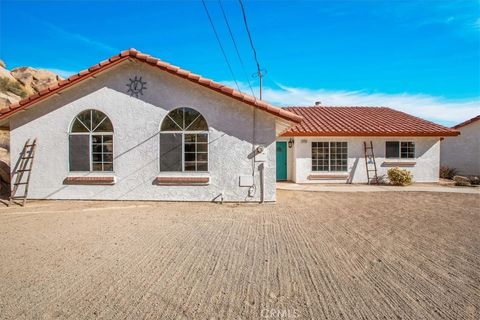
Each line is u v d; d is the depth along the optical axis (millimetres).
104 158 10195
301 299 3525
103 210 8695
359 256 4980
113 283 3908
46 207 9109
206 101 9922
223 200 9938
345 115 19516
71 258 4797
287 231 6535
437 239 5980
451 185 15406
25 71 33844
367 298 3561
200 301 3461
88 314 3166
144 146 10062
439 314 3215
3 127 11711
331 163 15820
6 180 12031
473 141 20297
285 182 16156
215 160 9922
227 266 4523
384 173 15961
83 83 10180
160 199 10023
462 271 4383
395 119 18531
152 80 10055
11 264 4535
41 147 10289
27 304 3359
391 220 7641
